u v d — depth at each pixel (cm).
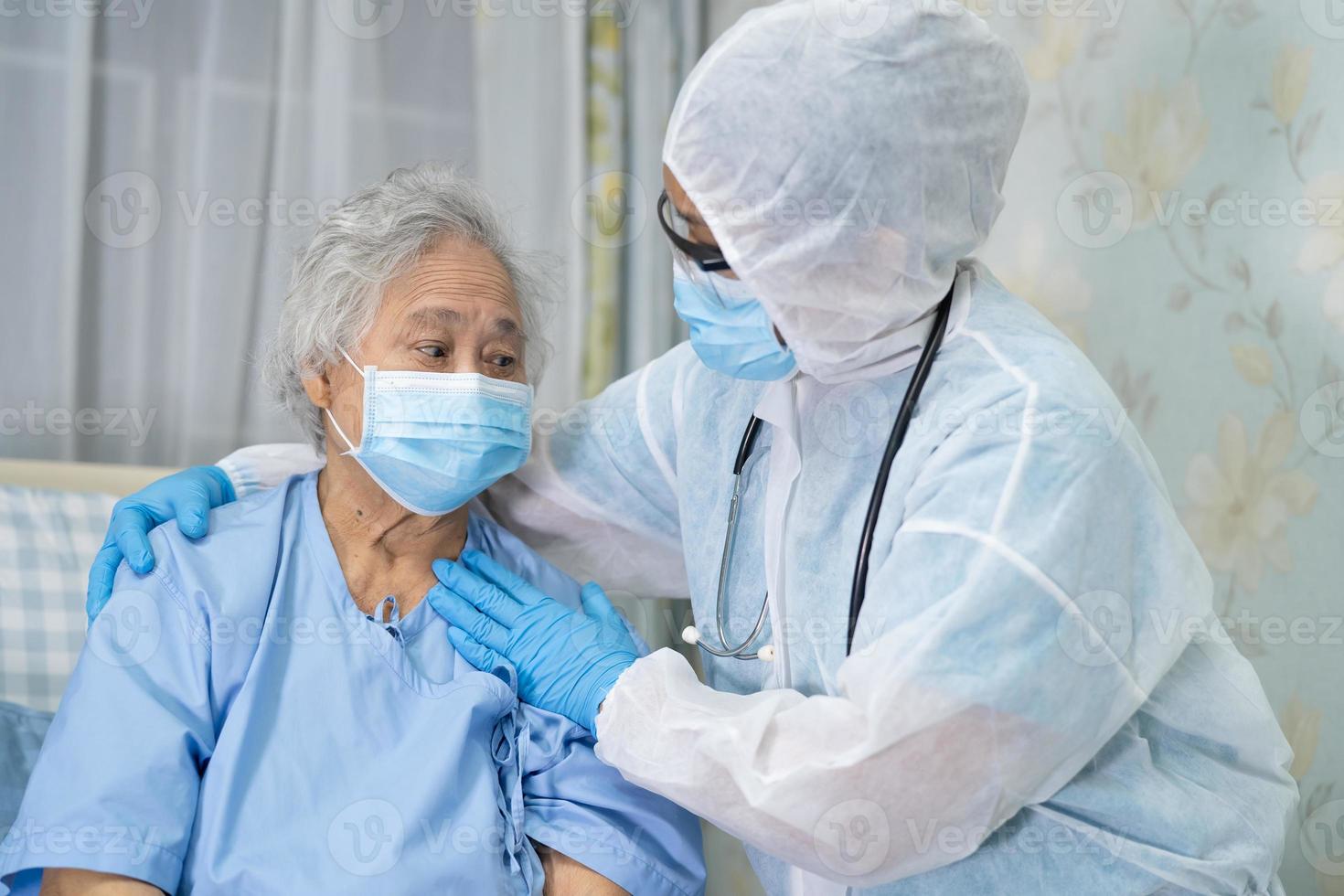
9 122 219
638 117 277
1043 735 96
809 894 119
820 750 98
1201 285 166
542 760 125
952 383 109
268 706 120
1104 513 100
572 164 266
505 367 137
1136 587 104
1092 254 187
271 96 241
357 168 249
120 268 230
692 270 113
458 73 263
